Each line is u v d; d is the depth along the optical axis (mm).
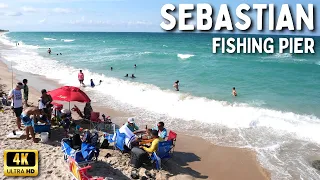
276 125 12320
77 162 7645
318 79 23484
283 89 19797
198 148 10203
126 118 13148
